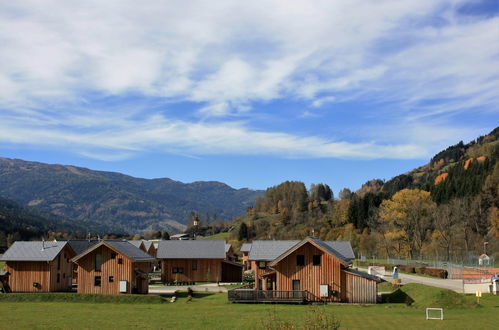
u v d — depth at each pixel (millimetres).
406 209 115625
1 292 64562
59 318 43281
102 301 56219
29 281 65438
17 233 196750
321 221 179750
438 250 114000
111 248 60625
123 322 40969
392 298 55500
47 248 67125
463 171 155125
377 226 130500
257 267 66812
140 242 104438
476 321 39688
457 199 123875
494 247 107375
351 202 168875
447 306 47500
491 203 120312
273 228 191500
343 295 54125
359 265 111062
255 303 53812
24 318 43344
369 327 37250
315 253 55219
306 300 54312
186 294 62938
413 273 89625
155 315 44750
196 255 84625
